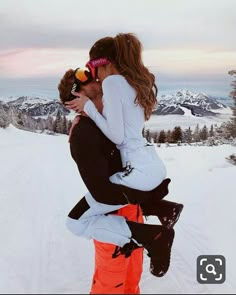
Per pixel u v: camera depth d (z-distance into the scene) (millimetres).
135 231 2762
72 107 2801
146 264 4395
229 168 11359
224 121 20484
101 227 2797
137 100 2793
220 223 5926
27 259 4539
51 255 4672
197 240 5266
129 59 2812
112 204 2699
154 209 2992
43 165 13094
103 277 2877
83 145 2682
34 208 6906
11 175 10492
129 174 2723
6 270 4211
